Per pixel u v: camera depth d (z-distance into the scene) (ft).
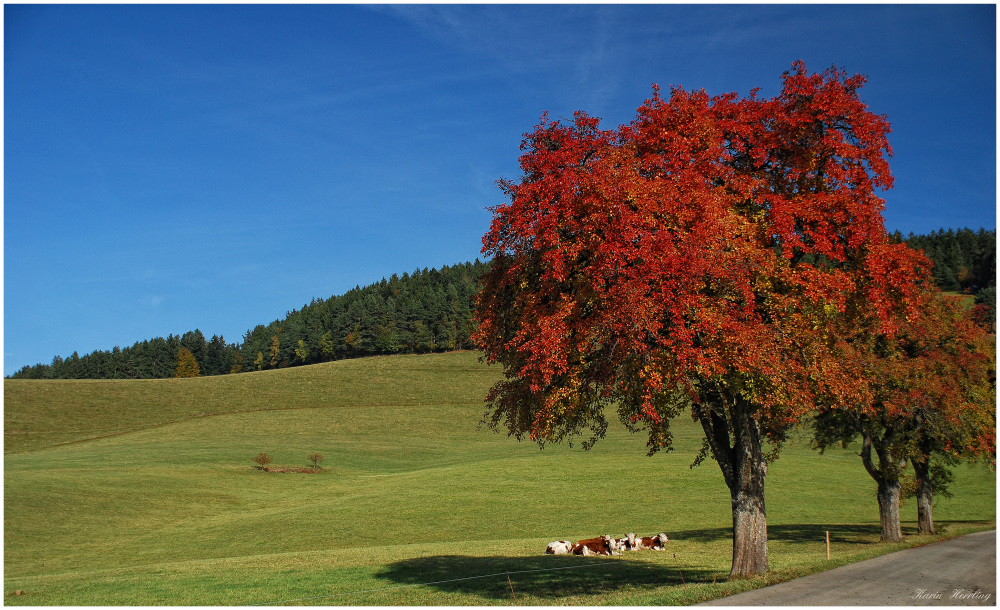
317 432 373.61
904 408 100.32
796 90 61.67
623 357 52.11
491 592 66.59
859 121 59.62
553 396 55.21
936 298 107.14
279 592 68.90
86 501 177.58
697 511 165.07
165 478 221.66
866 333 92.94
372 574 80.18
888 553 79.30
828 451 270.67
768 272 55.72
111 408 412.57
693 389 54.60
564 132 63.46
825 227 58.29
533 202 59.06
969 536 101.96
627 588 64.75
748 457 62.80
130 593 69.92
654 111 62.59
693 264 50.83
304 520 159.84
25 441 337.93
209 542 138.41
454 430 392.88
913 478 111.75
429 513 165.48
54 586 76.02
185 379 505.66
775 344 55.77
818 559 75.66
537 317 57.36
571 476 214.90
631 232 52.03
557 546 99.30
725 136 63.77
